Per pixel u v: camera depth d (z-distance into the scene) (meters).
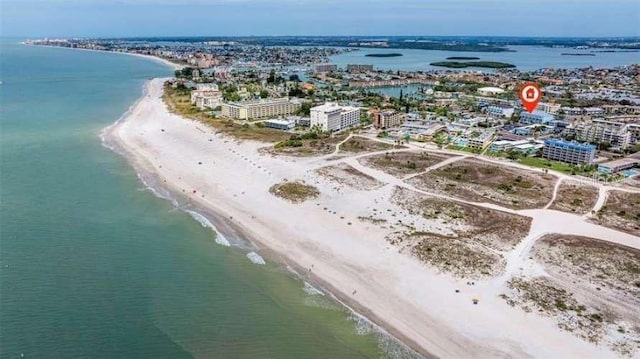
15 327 88.56
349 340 89.38
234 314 95.94
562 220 145.12
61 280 105.44
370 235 132.38
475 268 113.81
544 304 99.88
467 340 89.44
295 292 104.81
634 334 91.06
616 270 114.50
